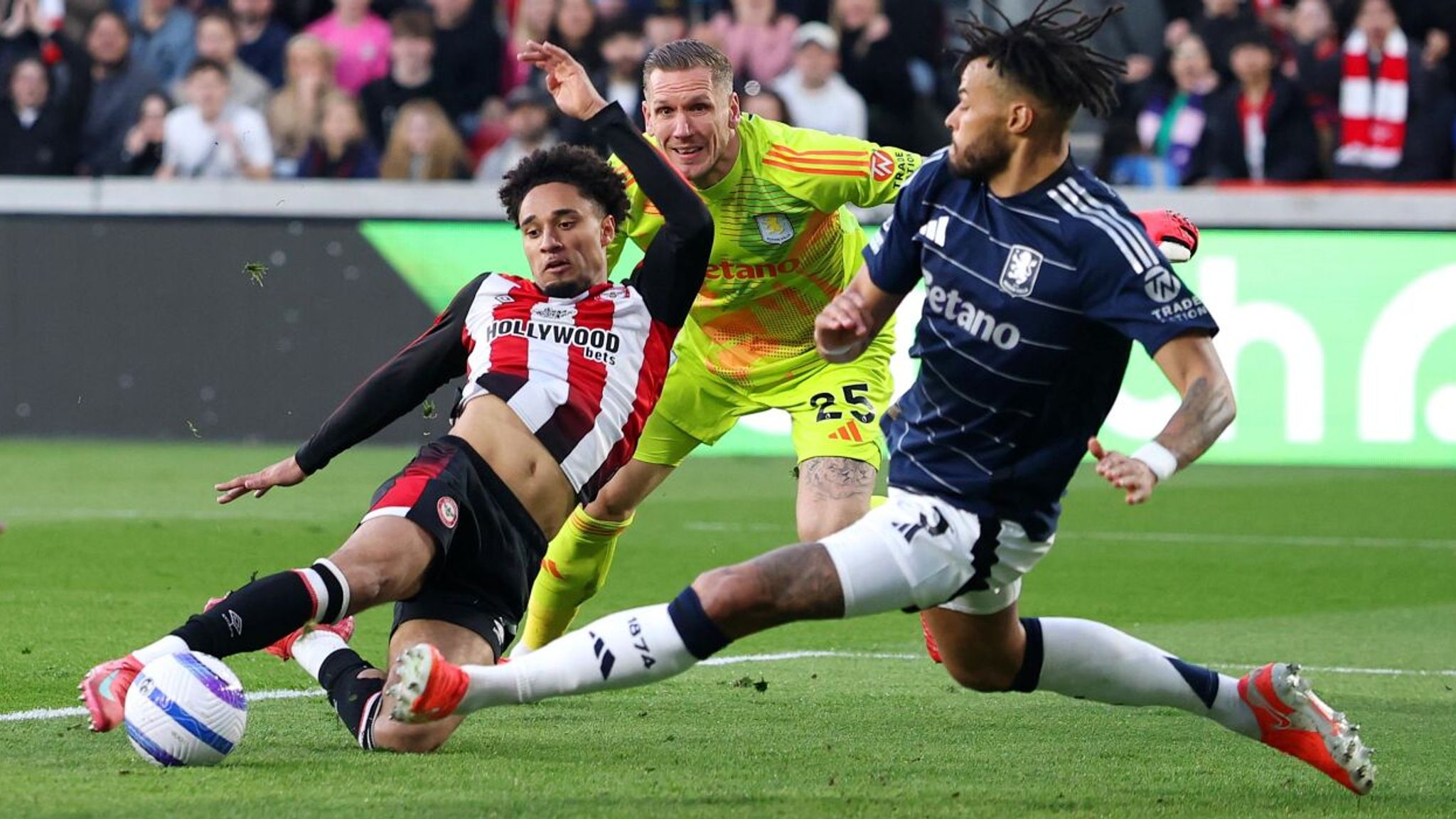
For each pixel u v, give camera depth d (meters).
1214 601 19.28
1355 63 33.19
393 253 32.22
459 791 9.66
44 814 8.85
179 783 9.67
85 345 33.00
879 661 15.46
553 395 11.38
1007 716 12.78
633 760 10.78
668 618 9.22
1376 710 13.41
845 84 34.38
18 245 33.12
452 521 10.84
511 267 31.97
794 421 14.34
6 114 35.38
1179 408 8.80
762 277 14.28
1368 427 30.16
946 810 9.45
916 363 29.28
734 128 14.03
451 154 34.31
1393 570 21.48
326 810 9.06
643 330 11.73
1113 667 10.23
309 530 23.16
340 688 11.00
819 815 9.22
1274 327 30.41
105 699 10.11
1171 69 33.91
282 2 36.84
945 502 9.42
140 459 30.59
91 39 35.84
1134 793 10.11
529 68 35.56
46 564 19.88
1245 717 10.35
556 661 9.26
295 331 32.50
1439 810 9.80
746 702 13.21
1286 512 26.47
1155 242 9.23
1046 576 20.94
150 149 35.12
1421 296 29.78
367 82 35.25
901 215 9.69
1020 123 9.06
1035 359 9.19
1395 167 33.16
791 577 9.15
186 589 18.38
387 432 33.69
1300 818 9.52
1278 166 33.03
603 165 11.77
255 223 32.50
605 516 14.34
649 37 35.25
